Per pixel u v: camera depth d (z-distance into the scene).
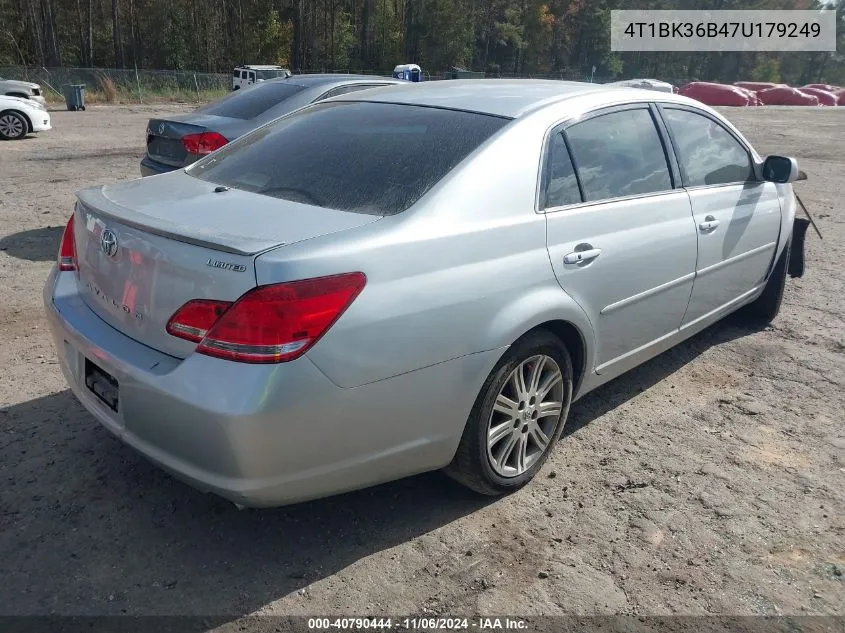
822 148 16.72
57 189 8.97
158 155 6.53
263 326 2.14
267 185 2.89
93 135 15.21
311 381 2.20
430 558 2.65
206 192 2.83
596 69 79.06
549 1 74.25
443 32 63.28
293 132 3.35
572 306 2.97
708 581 2.59
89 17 50.12
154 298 2.36
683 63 85.62
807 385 4.24
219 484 2.26
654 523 2.90
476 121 3.02
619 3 79.31
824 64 96.81
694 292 3.89
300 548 2.68
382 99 3.46
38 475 3.02
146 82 30.59
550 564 2.64
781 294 5.09
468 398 2.64
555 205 2.98
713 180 4.04
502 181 2.78
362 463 2.44
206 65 53.66
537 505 2.99
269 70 31.14
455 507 2.95
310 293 2.18
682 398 4.03
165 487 2.98
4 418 3.45
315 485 2.37
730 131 4.29
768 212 4.50
